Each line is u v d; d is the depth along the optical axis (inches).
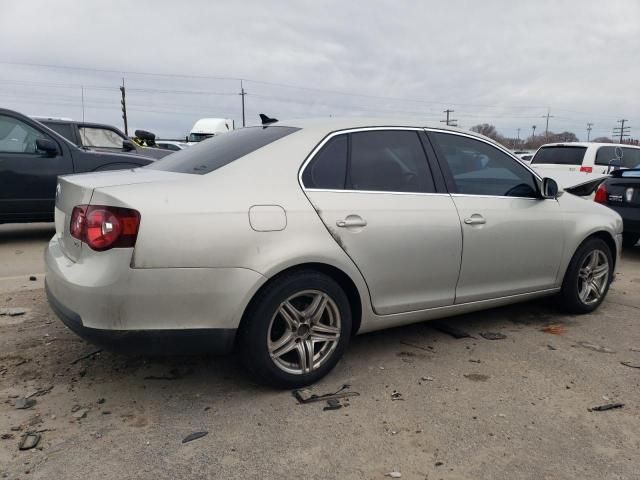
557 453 102.3
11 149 274.5
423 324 172.6
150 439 104.0
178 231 106.5
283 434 106.7
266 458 98.9
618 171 296.0
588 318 182.1
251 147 127.8
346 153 133.4
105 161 298.2
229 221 111.1
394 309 137.6
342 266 124.8
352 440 105.1
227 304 111.0
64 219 122.3
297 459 98.8
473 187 153.7
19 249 280.4
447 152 151.9
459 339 159.8
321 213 122.6
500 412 116.9
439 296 145.5
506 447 103.8
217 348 113.2
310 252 118.7
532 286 167.8
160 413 113.9
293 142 128.0
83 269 108.0
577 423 113.0
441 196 145.1
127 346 107.2
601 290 188.2
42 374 130.3
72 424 108.7
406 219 135.1
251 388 125.6
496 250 154.1
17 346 146.2
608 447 104.6
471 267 149.6
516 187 164.1
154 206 106.1
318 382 129.2
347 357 144.9
